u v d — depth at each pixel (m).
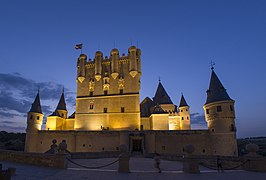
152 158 32.00
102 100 48.91
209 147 35.19
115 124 46.53
